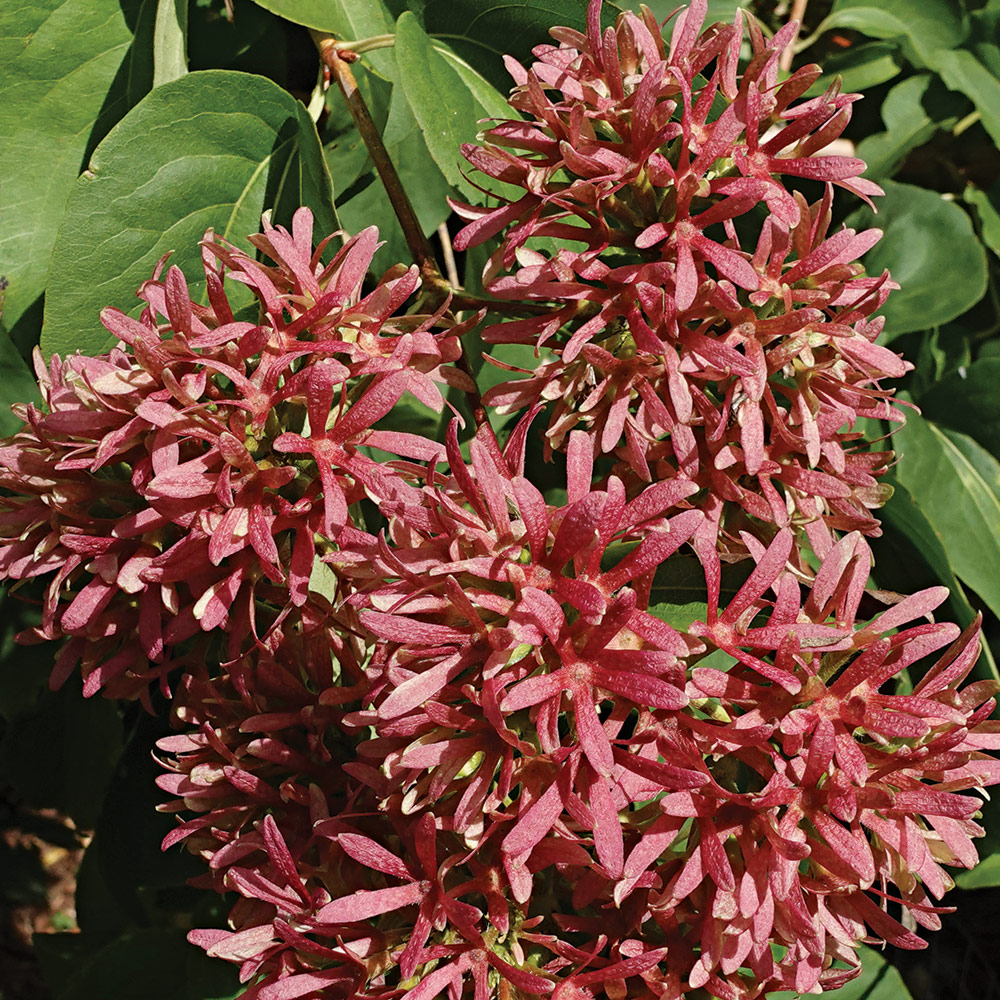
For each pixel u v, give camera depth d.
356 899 0.36
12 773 0.48
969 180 0.56
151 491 0.36
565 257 0.38
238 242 0.42
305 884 0.38
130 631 0.39
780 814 0.37
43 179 0.43
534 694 0.35
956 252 0.50
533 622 0.36
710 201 0.39
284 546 0.38
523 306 0.42
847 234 0.38
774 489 0.39
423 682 0.36
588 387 0.38
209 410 0.37
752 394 0.38
